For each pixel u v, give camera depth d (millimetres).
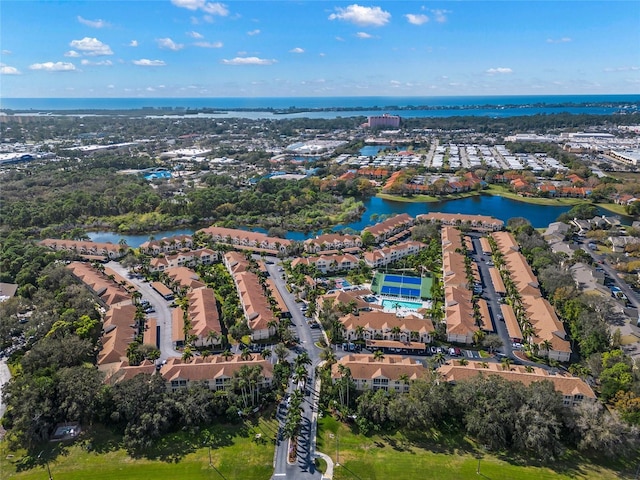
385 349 188500
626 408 145625
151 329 198000
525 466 132625
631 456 137125
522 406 140875
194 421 144625
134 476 127875
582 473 130750
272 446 139125
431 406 145000
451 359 179000
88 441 139750
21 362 165500
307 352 185875
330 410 154375
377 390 159875
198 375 161125
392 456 135625
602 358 169375
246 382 153375
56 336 180375
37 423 139250
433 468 131250
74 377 150125
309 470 130000
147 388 147500
